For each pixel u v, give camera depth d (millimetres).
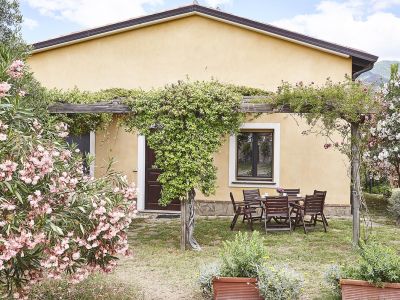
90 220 4480
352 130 8688
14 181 3961
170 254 8312
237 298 5387
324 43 11938
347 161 11984
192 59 12859
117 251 4758
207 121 8867
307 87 9023
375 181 17266
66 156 4988
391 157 13344
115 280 6629
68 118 11016
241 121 9039
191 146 8711
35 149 4156
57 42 13242
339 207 12078
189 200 8883
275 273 5332
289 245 8922
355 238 8539
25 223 4047
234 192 12477
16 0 10000
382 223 11445
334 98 8234
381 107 8469
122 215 4594
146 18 12781
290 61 12359
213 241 9422
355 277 5352
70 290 5941
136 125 9188
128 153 13039
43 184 4270
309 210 10094
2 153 3994
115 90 10945
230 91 8969
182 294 6027
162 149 8930
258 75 12531
